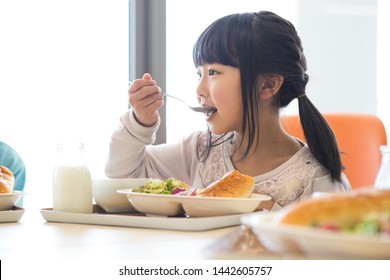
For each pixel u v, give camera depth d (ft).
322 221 1.76
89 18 8.00
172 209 3.51
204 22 8.50
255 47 4.79
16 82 7.55
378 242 1.56
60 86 7.80
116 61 8.23
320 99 8.65
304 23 8.68
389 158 2.92
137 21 8.29
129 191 3.75
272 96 4.95
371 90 8.89
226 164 5.04
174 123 8.43
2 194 3.71
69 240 2.89
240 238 2.32
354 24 8.87
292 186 4.70
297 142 5.10
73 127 7.88
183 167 5.36
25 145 7.61
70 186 3.73
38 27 7.65
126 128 4.90
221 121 4.81
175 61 8.46
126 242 2.82
